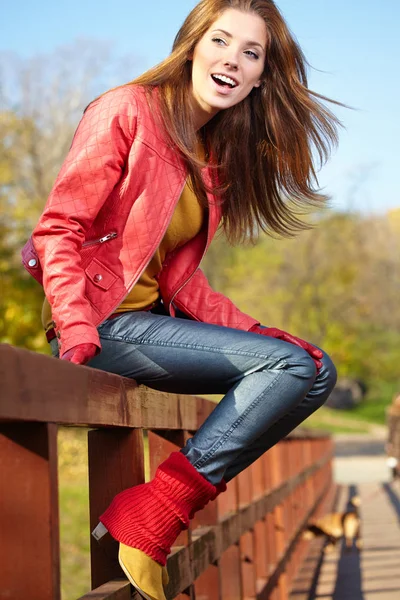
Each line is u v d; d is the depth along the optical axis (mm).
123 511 2555
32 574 1904
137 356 2729
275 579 6383
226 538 4211
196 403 3742
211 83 2820
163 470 2594
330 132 3162
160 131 2740
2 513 1927
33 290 18438
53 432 1960
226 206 3176
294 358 2680
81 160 2627
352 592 7582
